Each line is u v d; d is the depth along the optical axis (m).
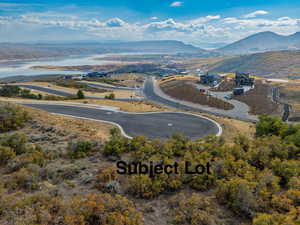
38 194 9.41
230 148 16.31
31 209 8.08
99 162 14.70
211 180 11.52
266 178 10.99
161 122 33.62
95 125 31.41
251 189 9.59
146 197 10.16
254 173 12.02
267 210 8.98
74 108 43.50
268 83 100.69
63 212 8.07
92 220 7.90
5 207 8.30
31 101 51.12
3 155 14.07
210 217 8.43
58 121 29.20
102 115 38.00
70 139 21.09
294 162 13.09
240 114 58.84
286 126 25.41
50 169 12.60
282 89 84.62
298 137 18.38
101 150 17.05
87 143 17.25
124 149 16.70
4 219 7.69
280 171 12.34
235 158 14.90
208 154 14.87
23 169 11.68
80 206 8.24
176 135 19.55
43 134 22.11
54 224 7.57
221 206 9.47
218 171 12.34
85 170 13.05
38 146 16.72
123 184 11.07
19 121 24.73
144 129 30.28
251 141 19.11
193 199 9.51
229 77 121.81
